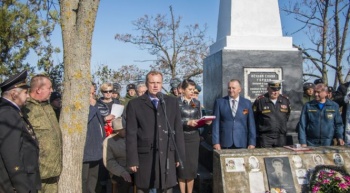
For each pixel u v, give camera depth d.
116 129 5.12
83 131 3.99
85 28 3.89
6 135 3.23
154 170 4.20
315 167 4.68
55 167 3.84
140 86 7.21
